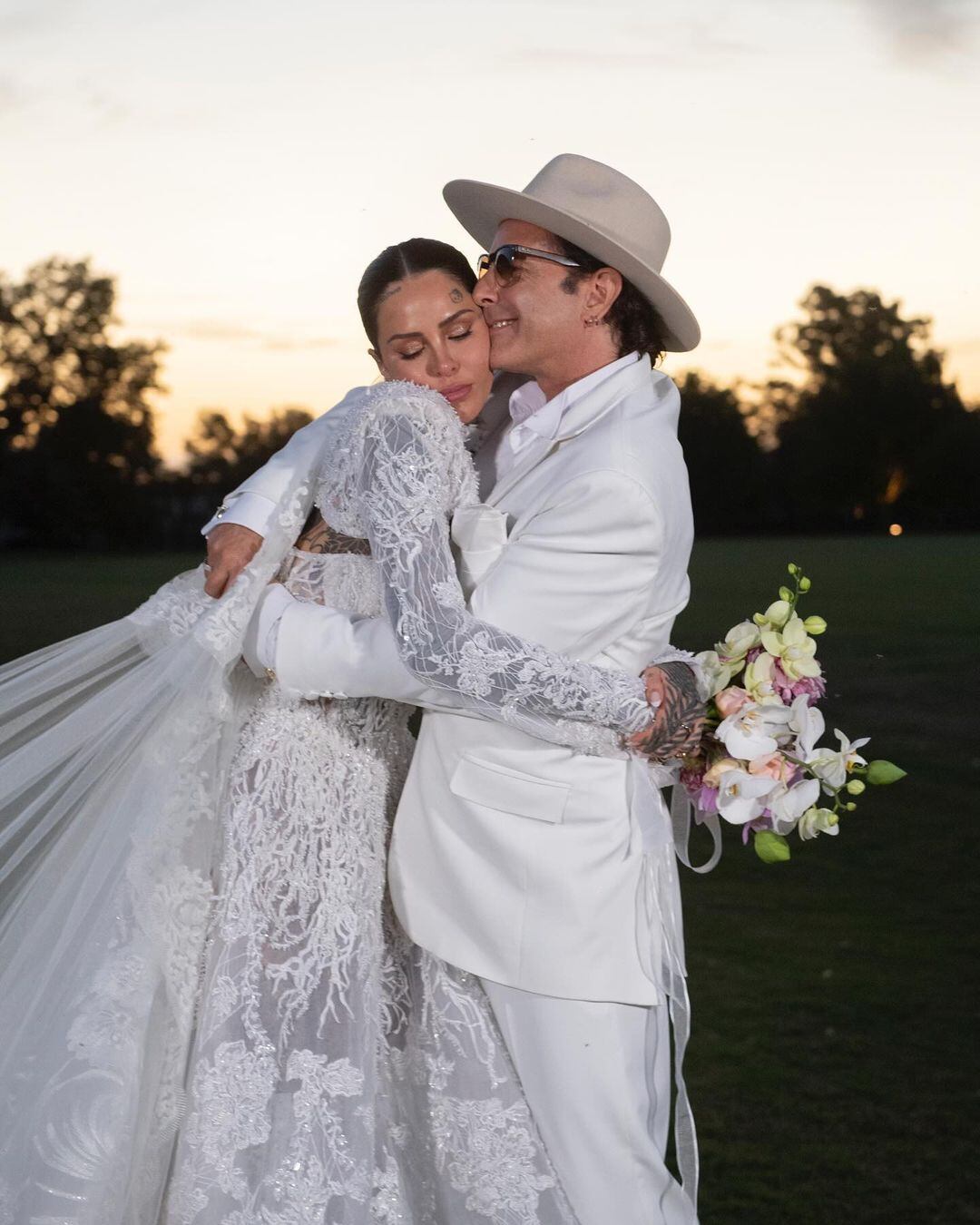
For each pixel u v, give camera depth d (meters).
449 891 2.42
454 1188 2.47
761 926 5.78
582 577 2.32
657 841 2.44
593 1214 2.37
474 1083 2.45
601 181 2.56
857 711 11.95
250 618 2.44
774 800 2.52
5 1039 2.22
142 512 62.62
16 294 59.94
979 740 10.46
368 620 2.41
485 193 2.56
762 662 2.52
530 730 2.31
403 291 2.51
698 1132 3.76
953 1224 3.25
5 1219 2.14
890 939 5.57
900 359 72.00
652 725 2.36
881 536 69.12
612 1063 2.38
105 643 2.44
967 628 19.88
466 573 2.41
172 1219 2.28
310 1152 2.29
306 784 2.47
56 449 61.34
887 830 7.57
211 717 2.38
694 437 72.75
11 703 2.38
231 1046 2.31
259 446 63.03
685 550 2.49
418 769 2.48
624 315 2.55
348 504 2.41
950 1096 3.98
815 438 72.69
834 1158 3.60
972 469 72.50
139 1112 2.25
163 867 2.33
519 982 2.37
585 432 2.45
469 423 2.72
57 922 2.28
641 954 2.42
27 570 40.88
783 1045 4.38
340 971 2.39
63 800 2.34
